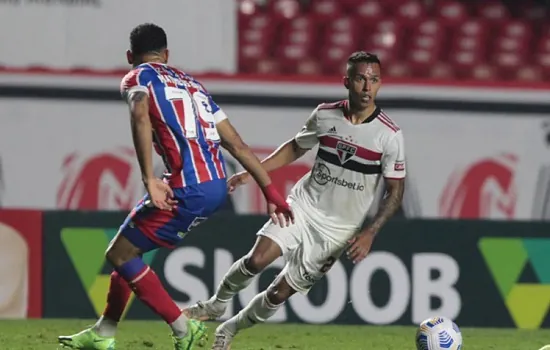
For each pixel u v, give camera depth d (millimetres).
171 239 21250
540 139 49000
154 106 20688
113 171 47000
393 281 33750
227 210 45188
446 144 48531
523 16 56188
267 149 47969
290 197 23453
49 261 33781
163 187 20094
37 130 46906
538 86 48906
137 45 21766
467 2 56250
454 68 54500
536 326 34500
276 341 28906
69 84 47031
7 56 48625
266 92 47906
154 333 30172
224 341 23312
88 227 33875
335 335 30719
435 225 34062
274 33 54312
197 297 33188
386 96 48344
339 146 22797
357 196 22953
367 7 55625
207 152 21141
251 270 22562
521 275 34562
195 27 49188
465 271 34219
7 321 33000
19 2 48625
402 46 54812
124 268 21125
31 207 46812
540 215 48750
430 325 22719
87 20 48938
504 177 48812
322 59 53875
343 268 33469
